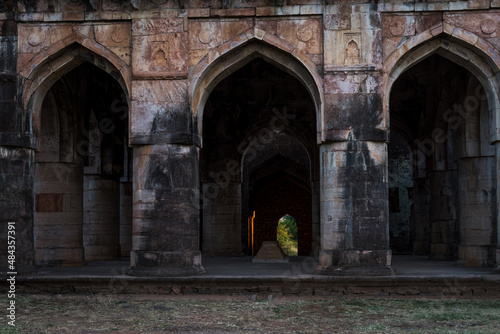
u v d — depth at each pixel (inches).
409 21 371.2
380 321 278.2
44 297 351.3
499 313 297.6
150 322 277.1
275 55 384.5
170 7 379.2
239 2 377.1
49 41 384.5
